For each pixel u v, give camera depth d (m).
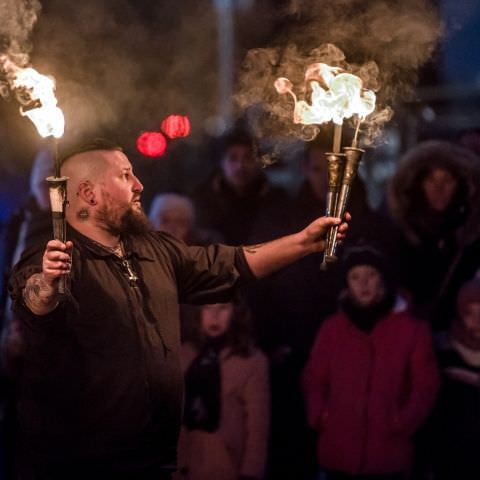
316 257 9.91
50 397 6.20
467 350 9.39
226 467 8.90
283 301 9.94
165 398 6.30
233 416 9.01
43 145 10.47
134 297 6.35
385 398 8.98
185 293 6.78
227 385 9.03
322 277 9.89
